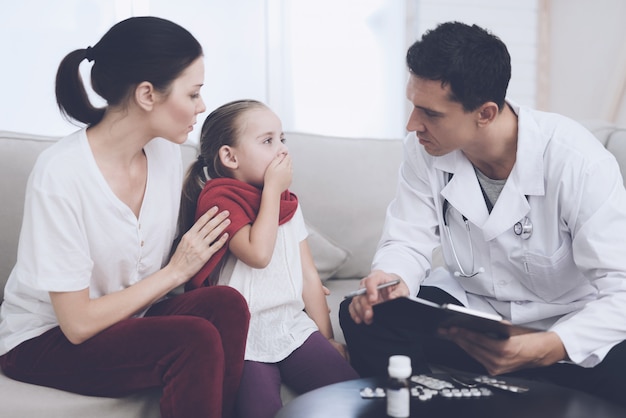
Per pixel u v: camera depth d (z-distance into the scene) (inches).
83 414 50.1
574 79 143.9
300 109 132.0
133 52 49.7
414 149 61.1
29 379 51.8
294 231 62.5
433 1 137.2
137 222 53.1
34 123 114.4
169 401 49.2
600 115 139.1
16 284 54.0
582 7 141.0
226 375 51.9
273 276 59.5
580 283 55.6
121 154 52.7
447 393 42.6
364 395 42.4
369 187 82.4
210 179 63.4
